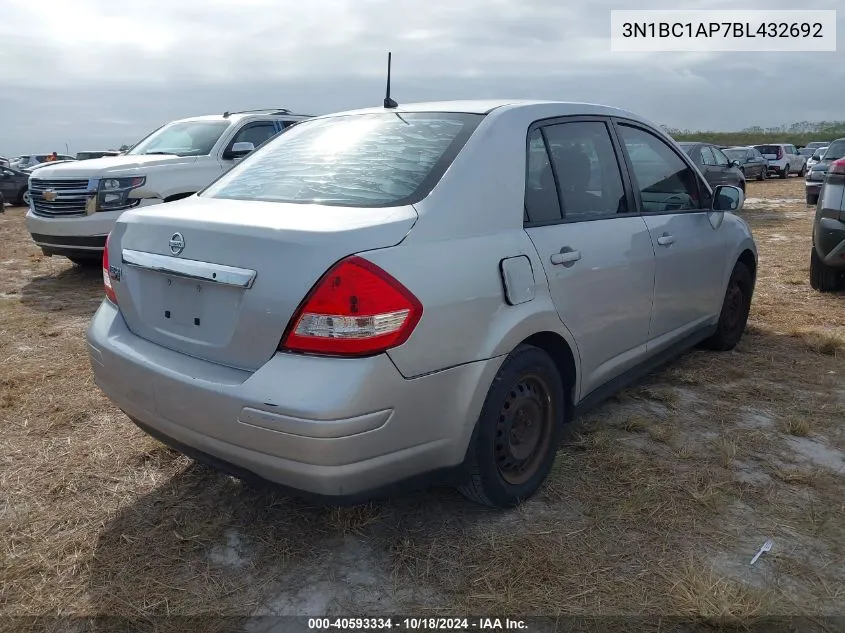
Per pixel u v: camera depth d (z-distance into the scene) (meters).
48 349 5.02
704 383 4.36
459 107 3.15
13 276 7.95
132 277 2.79
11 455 3.38
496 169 2.82
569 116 3.36
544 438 3.03
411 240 2.41
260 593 2.44
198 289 2.52
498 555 2.62
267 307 2.29
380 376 2.25
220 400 2.32
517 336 2.70
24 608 2.36
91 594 2.43
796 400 4.09
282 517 2.88
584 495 3.04
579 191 3.28
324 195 2.75
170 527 2.81
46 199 7.27
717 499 2.98
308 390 2.19
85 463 3.31
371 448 2.28
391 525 2.82
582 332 3.13
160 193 7.45
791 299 6.57
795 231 11.30
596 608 2.36
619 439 3.57
